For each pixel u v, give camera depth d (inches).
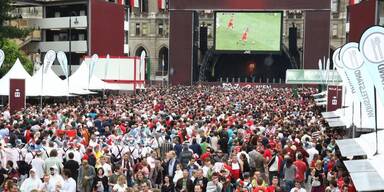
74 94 2358.5
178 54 4399.6
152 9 5644.7
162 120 1350.9
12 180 693.3
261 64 5113.2
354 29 3533.5
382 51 716.7
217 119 1378.0
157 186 879.7
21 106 1699.1
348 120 1230.9
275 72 5108.3
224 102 2242.9
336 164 874.1
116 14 3772.1
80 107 1731.1
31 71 3031.5
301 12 5216.5
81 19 3590.1
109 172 809.5
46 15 3796.8
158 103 2016.5
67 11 3732.8
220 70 5157.5
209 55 4532.5
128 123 1278.3
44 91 2053.4
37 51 3722.9
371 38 718.5
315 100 2459.4
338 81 2434.8
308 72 3329.2
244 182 761.0
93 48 3592.5
